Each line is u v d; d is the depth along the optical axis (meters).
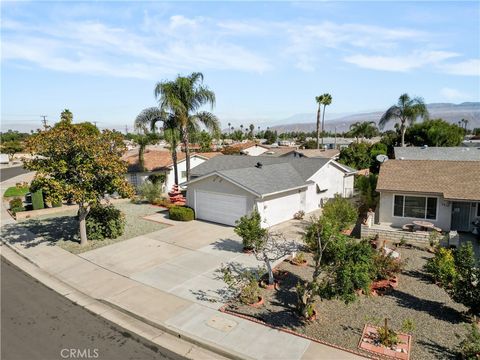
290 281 13.02
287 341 9.19
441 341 9.19
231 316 10.51
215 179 21.88
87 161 16.33
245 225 13.26
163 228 20.92
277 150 51.47
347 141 93.06
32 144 15.98
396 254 14.92
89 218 18.61
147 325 10.25
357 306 11.08
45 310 11.16
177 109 27.64
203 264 14.87
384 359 8.41
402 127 52.09
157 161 35.06
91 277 13.70
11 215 25.56
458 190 18.39
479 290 9.95
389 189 19.53
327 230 10.46
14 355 8.78
